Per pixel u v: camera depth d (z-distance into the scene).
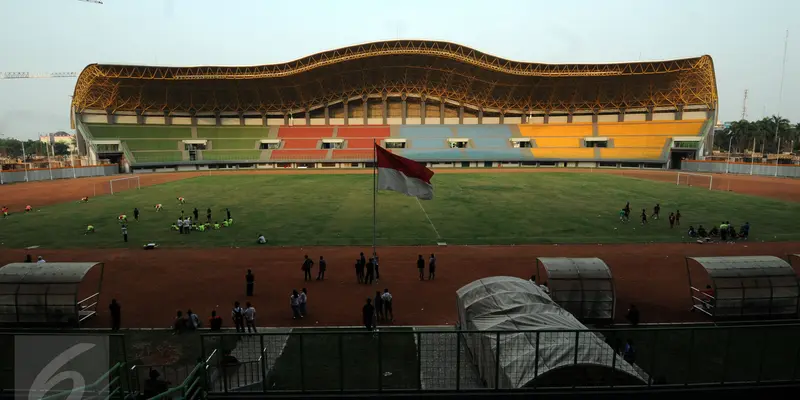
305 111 130.12
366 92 128.12
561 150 116.25
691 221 42.81
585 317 19.62
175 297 23.69
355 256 31.62
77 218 45.56
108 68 103.69
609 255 31.61
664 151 109.00
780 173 86.25
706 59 101.44
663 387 11.37
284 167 113.56
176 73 109.69
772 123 133.25
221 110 127.75
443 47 111.06
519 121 131.75
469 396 11.08
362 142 121.62
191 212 48.75
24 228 40.72
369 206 52.25
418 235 37.78
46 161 135.12
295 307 20.64
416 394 11.22
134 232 39.16
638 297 23.30
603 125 123.69
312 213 47.94
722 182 76.44
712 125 109.88
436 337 17.03
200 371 10.83
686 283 25.50
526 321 13.70
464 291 17.28
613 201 55.44
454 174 92.81
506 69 110.75
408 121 133.12
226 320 20.55
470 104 130.75
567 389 11.14
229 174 97.00
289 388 13.53
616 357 11.99
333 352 16.38
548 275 19.78
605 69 110.00
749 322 19.48
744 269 20.05
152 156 111.06
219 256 31.72
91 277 27.02
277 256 31.69
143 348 17.34
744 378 13.77
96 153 105.56
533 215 46.44
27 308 19.41
